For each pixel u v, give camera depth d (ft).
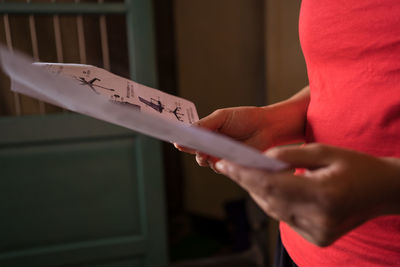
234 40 6.85
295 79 4.99
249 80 6.87
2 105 4.77
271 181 0.87
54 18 4.72
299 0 4.75
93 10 4.71
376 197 0.89
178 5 7.07
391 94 1.28
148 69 4.97
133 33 4.85
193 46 7.20
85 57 4.94
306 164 0.91
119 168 5.22
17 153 4.82
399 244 1.24
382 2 1.30
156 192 5.34
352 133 1.42
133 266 5.50
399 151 1.28
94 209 5.22
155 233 5.45
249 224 6.16
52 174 4.99
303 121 1.87
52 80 0.81
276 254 1.97
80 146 5.02
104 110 0.85
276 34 5.02
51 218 5.08
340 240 1.38
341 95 1.47
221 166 0.97
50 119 4.82
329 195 0.83
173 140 0.96
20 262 5.02
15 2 4.49
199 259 6.11
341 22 1.45
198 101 7.43
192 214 7.71
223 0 6.77
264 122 1.74
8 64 0.79
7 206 4.90
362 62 1.38
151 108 1.59
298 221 0.93
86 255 5.25
